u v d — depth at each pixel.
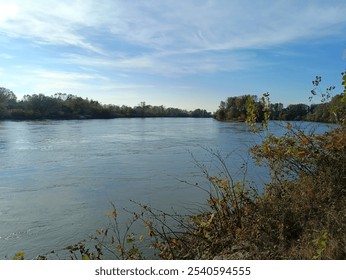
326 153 4.48
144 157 21.23
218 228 4.45
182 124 70.06
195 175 14.41
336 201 3.87
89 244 7.92
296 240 3.58
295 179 4.73
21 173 16.95
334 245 2.98
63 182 14.82
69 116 92.38
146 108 134.38
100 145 28.64
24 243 8.62
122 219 9.70
